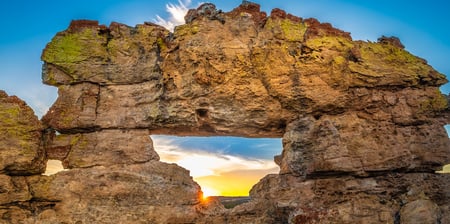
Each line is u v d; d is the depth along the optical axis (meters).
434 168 22.00
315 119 21.69
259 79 21.41
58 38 21.86
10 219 18.78
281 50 21.61
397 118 21.95
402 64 22.94
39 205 19.56
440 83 23.06
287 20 22.56
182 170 21.02
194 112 20.95
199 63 21.22
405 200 20.66
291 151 21.11
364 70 21.91
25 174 19.92
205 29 21.80
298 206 20.27
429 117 22.41
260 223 20.70
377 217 20.25
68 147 20.92
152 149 20.97
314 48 21.92
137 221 19.45
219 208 21.00
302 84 21.28
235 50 21.48
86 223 19.23
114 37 22.19
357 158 20.88
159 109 20.94
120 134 21.02
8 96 20.39
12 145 19.48
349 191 20.80
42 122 20.97
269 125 21.92
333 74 21.61
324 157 20.45
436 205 20.73
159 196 19.98
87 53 21.62
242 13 22.33
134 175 20.08
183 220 19.94
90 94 21.36
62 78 21.52
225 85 21.08
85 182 19.80
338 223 19.92
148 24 22.61
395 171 21.50
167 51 21.62
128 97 21.41
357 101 21.78
